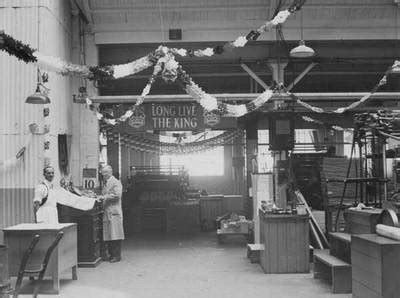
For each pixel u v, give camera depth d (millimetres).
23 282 8391
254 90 16016
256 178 10898
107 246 10812
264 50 13977
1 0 10305
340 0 12781
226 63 14016
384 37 13094
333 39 13094
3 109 10133
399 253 5527
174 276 9070
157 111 12797
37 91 8914
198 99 8719
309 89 17188
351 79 16953
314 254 8719
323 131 21062
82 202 9297
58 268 7770
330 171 12000
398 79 16500
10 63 10141
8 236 7676
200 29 13078
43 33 10312
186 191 17609
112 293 7785
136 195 16641
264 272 9297
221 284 8359
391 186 12469
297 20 13016
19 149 10094
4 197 10039
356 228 8031
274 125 12625
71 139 12586
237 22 13078
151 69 15594
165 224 16188
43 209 8859
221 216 16297
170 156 22641
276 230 9227
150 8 12820
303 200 11625
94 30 13039
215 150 22672
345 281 7617
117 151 16094
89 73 7938
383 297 5496
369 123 10141
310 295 7520
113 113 12891
